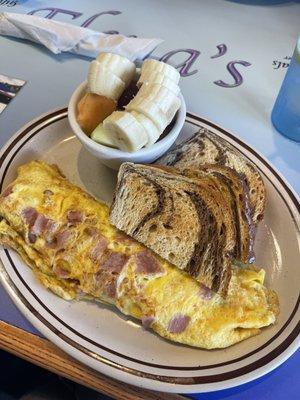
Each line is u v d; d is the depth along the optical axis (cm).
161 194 30
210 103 43
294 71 38
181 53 47
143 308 28
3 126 39
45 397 37
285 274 32
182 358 27
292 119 40
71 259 29
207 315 28
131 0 53
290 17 54
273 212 34
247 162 35
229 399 27
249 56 48
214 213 29
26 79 43
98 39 45
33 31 45
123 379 25
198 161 34
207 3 54
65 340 26
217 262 29
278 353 27
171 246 29
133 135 30
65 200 31
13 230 30
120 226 30
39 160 35
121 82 33
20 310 27
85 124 33
